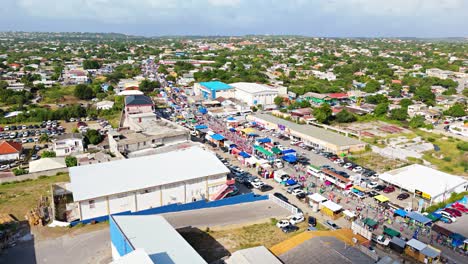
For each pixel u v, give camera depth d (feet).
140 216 142.31
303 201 189.57
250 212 174.91
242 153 252.21
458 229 161.89
